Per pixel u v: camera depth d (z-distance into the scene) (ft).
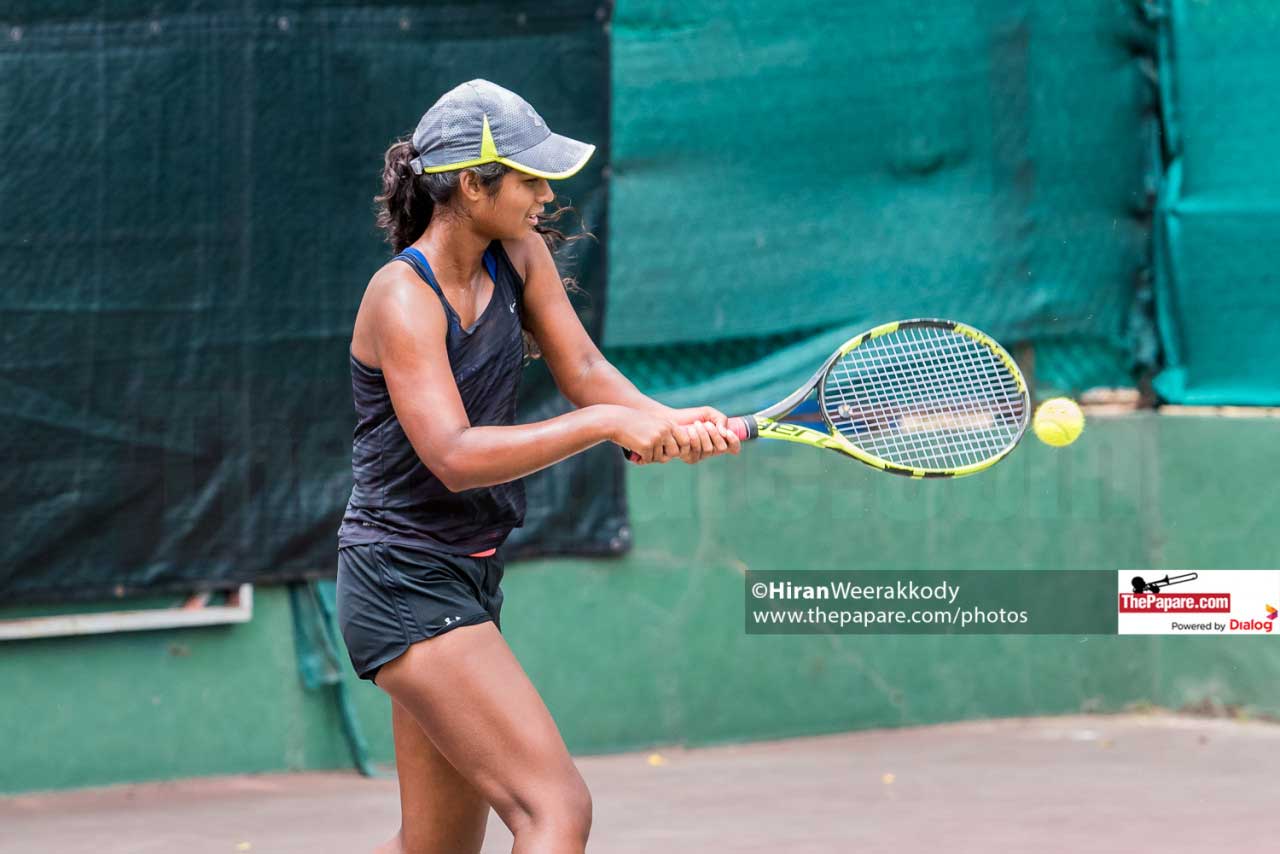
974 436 49.14
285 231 63.46
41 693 62.69
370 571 32.01
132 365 61.98
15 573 60.85
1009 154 70.33
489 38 65.36
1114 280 71.92
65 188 61.11
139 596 62.49
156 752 63.98
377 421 31.96
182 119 62.34
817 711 71.00
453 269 31.76
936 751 67.62
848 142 68.90
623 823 55.67
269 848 53.31
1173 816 54.80
